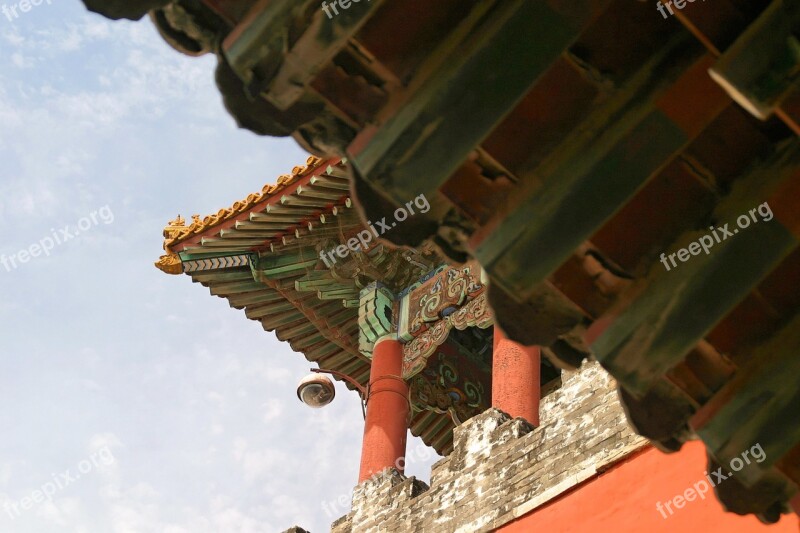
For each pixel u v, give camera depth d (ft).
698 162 22.54
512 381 65.31
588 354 24.31
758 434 22.85
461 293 74.02
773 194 22.18
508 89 21.81
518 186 22.93
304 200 73.67
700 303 22.40
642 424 24.03
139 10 22.72
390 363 74.95
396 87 22.63
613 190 22.25
